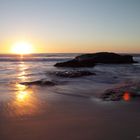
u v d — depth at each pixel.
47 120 6.16
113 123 5.85
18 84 13.93
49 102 8.50
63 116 6.55
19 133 5.20
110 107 7.58
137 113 6.81
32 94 10.31
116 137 4.89
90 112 6.97
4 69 28.27
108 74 20.55
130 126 5.59
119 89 10.03
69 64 32.47
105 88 11.96
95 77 17.67
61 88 12.13
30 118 6.34
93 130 5.33
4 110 7.23
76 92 10.78
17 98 9.32
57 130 5.36
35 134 5.12
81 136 4.97
